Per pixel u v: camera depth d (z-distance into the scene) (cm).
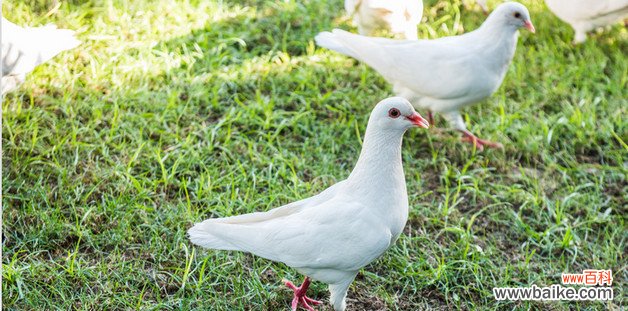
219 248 137
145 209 161
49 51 171
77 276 150
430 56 175
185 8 213
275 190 168
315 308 150
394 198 138
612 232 168
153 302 149
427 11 223
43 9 206
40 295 146
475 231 167
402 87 180
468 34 178
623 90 202
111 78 190
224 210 162
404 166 179
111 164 171
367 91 197
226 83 194
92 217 160
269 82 197
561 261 161
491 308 152
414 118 136
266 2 221
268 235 137
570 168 182
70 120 178
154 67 194
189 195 168
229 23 213
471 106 194
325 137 182
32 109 179
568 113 193
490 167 182
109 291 148
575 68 205
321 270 138
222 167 174
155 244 156
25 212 159
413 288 154
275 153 177
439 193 175
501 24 174
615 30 222
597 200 173
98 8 207
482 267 158
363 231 136
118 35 202
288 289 151
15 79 171
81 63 193
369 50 178
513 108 196
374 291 153
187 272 150
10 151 170
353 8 193
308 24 215
